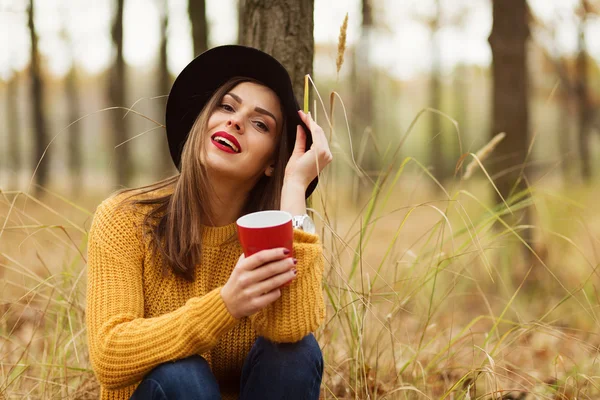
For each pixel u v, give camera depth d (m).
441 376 2.40
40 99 13.36
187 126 1.89
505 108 5.09
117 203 1.67
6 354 2.21
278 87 1.75
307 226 1.67
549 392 2.19
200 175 1.66
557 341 3.00
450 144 15.91
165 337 1.44
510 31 5.16
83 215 4.37
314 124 1.77
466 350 2.85
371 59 14.41
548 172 2.80
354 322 2.14
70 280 2.38
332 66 2.42
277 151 1.80
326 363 2.22
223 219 1.79
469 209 4.29
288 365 1.58
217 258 1.71
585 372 2.39
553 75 11.30
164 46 10.67
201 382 1.46
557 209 3.75
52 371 2.20
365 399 2.06
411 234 6.09
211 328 1.43
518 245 4.32
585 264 3.92
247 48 1.72
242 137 1.68
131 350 1.44
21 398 2.13
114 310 1.51
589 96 10.79
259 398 1.60
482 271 3.92
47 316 2.41
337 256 2.09
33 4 12.93
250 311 1.43
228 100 1.71
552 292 3.70
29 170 16.89
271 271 1.40
